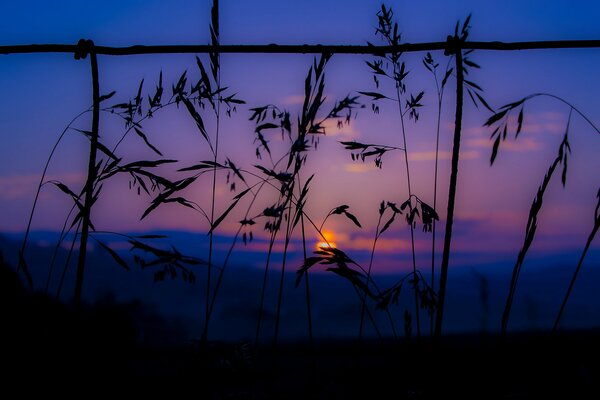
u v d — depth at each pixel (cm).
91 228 233
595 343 254
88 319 257
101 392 209
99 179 235
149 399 211
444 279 220
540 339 239
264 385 235
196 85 244
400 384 217
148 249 211
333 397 214
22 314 220
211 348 254
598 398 193
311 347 235
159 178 233
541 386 202
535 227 203
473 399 192
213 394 219
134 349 290
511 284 207
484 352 210
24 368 204
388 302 235
